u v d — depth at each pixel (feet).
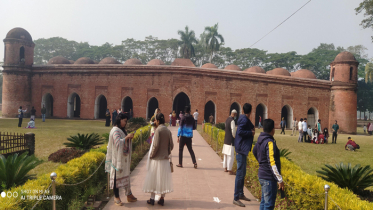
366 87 141.90
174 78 79.56
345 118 84.79
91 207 12.69
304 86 86.89
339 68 86.48
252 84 84.07
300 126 49.08
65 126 56.49
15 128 48.49
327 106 88.33
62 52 172.04
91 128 53.31
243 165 13.71
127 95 80.74
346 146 40.52
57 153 24.35
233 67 98.63
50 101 89.92
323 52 152.97
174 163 23.02
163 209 12.46
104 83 81.87
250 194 15.58
